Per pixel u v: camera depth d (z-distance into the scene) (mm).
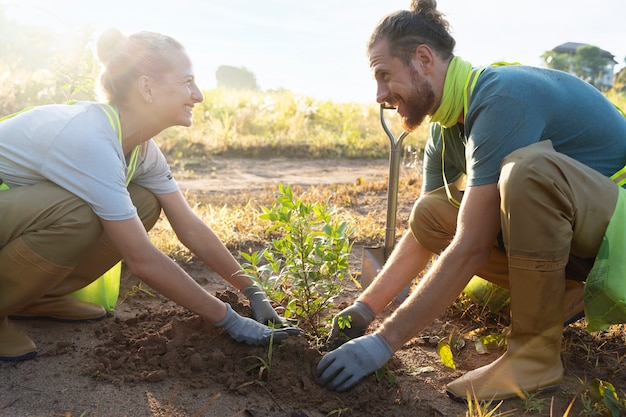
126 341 2604
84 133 2275
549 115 2312
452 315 3152
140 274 2350
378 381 2385
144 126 2430
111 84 2367
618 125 2455
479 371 2361
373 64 2445
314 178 8578
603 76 33469
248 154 10984
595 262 2252
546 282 2221
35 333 2754
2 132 2396
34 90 10602
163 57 2346
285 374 2350
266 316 2695
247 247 4289
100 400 2193
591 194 2219
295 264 2629
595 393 2281
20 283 2359
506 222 2197
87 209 2299
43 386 2279
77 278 2768
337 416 2164
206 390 2293
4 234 2299
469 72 2389
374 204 6051
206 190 7266
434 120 2500
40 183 2330
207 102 14211
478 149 2256
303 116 13906
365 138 12258
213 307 2455
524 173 2127
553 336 2320
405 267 2787
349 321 2615
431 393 2381
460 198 2723
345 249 2623
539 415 2215
